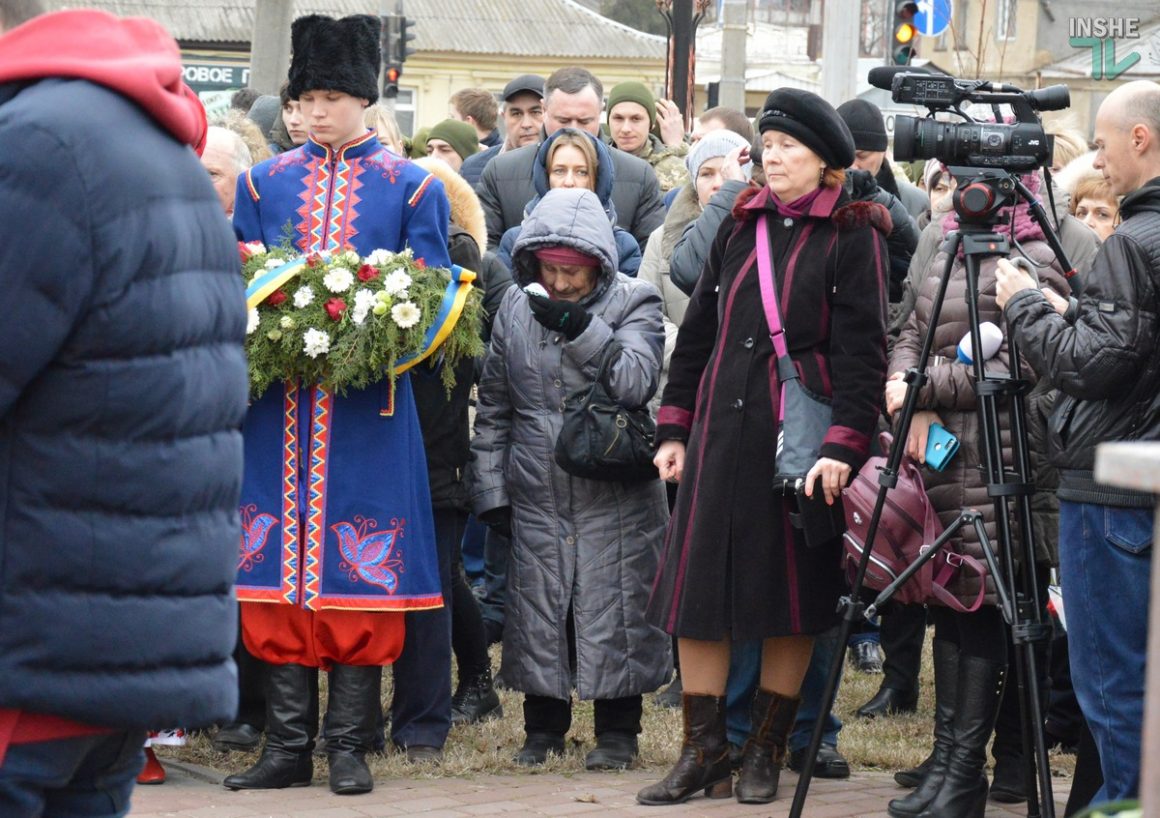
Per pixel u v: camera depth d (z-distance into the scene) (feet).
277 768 19.76
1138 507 15.28
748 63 168.76
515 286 21.98
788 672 19.53
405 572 19.72
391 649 19.83
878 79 17.95
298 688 19.85
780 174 19.07
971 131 17.29
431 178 20.30
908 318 21.22
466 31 141.79
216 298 10.37
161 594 9.82
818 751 19.66
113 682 9.66
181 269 9.96
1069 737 22.65
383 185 20.15
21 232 9.32
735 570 18.85
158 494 9.73
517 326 21.44
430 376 21.09
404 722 21.43
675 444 20.16
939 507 18.57
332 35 19.97
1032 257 18.94
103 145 9.59
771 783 19.58
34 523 9.48
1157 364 15.37
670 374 20.45
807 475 18.37
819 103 18.94
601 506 21.16
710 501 19.03
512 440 21.59
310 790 19.72
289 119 27.53
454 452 21.44
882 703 25.02
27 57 9.79
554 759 21.29
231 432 10.49
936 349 19.16
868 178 22.21
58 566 9.50
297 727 19.83
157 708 9.79
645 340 21.07
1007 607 16.88
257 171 20.52
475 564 31.65
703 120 30.58
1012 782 20.33
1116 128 15.93
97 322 9.52
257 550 19.58
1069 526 15.87
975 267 17.52
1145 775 6.78
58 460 9.50
